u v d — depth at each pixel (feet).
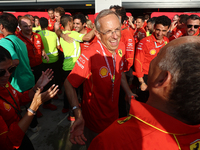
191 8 17.17
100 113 4.70
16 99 4.40
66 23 9.53
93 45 4.55
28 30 9.04
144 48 7.81
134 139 1.52
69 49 9.10
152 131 1.51
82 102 5.13
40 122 9.02
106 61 4.44
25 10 18.65
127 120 1.84
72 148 7.15
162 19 7.06
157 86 1.54
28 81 7.38
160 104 1.61
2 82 3.74
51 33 10.91
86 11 19.17
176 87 1.36
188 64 1.30
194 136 1.49
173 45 1.51
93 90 4.60
